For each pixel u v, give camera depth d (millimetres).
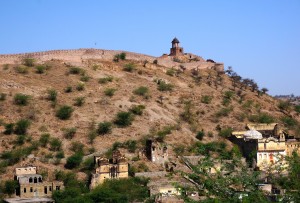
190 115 139000
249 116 145625
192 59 194000
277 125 136875
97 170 97938
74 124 121688
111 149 112000
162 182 93312
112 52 170250
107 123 120875
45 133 115438
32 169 98500
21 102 126812
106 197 85688
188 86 162125
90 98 136125
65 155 108375
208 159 36688
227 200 32719
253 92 175375
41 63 153500
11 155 103312
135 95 144000
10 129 113750
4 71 143250
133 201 87375
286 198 33344
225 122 139375
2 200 90000
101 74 154000
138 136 120750
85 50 165250
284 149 117062
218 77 179625
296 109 166875
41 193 93062
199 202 33625
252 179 34062
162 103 142875
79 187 94938
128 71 161375
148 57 175375
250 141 118812
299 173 35344
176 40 195375
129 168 102438
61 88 139250
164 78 162375
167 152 110750
